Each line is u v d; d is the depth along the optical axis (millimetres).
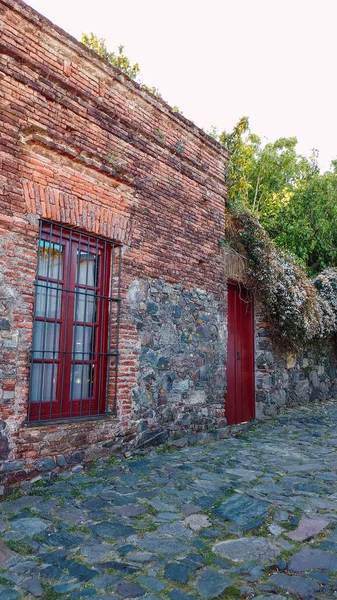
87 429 4965
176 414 6316
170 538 3270
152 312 6023
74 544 3154
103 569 2826
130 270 5715
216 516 3672
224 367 7402
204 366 6945
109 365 5434
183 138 6766
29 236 4508
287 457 5648
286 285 8836
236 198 9430
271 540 3256
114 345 5496
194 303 6852
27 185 4531
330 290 11367
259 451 5973
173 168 6570
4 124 4348
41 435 4477
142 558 2965
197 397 6750
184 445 6191
